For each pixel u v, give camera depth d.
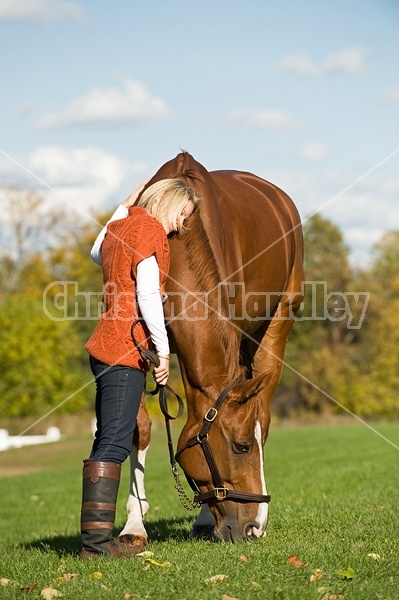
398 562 7.34
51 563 8.27
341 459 25.53
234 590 6.45
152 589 6.55
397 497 13.36
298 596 6.24
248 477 8.13
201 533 9.54
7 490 24.38
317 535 9.10
